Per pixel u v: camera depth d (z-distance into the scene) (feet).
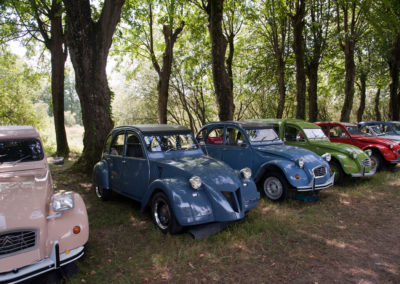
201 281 10.75
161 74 55.67
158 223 15.16
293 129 27.37
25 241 9.12
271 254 12.90
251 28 66.23
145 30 61.16
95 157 27.71
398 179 28.09
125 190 18.70
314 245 13.88
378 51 62.18
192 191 14.06
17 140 14.24
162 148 17.65
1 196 10.12
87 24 26.30
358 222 17.06
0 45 55.77
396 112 60.70
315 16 59.26
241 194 14.94
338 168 25.34
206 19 54.13
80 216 10.54
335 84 81.20
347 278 11.05
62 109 51.13
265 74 69.46
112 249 13.24
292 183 19.36
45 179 12.52
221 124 24.72
